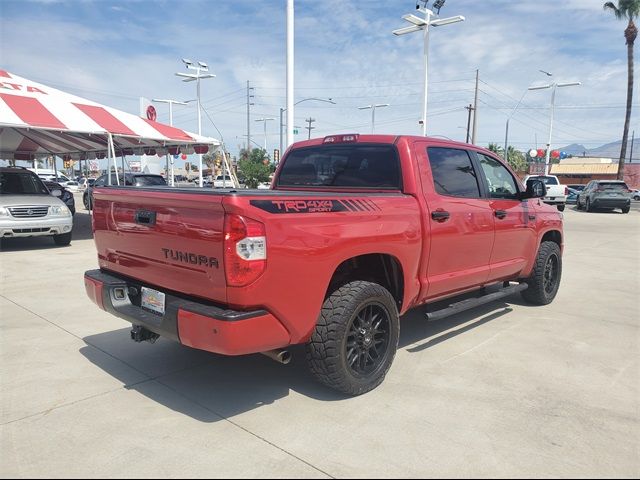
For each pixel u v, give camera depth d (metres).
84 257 9.89
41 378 4.04
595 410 3.55
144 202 3.59
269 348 3.25
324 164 4.92
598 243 13.24
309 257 3.26
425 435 3.19
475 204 4.86
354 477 2.74
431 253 4.32
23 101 11.59
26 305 6.23
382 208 3.83
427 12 23.45
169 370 4.23
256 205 3.02
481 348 4.82
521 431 3.25
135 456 2.93
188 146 17.31
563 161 93.81
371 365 3.83
